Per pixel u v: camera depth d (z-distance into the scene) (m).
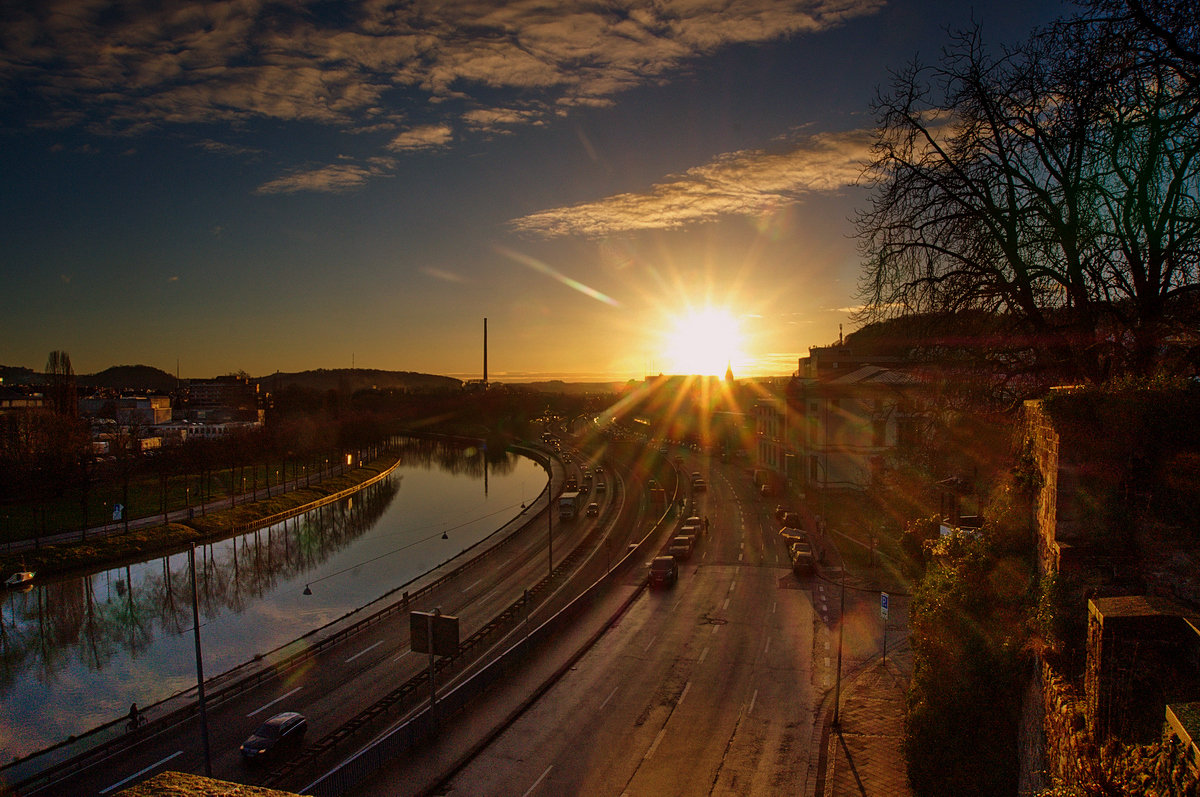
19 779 29.09
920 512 51.06
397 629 44.06
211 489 114.19
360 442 152.25
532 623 43.34
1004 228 17.58
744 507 80.62
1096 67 14.89
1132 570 10.70
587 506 87.19
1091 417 11.19
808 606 43.03
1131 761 7.58
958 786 15.82
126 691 41.84
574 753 25.89
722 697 30.36
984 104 17.00
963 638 16.03
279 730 28.31
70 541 73.88
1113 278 16.36
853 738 25.58
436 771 24.70
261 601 59.75
